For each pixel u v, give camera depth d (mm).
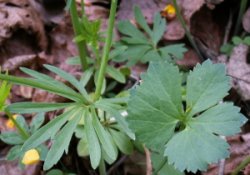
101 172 196
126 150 188
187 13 278
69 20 285
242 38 271
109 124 195
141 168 217
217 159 134
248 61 255
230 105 143
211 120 143
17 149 187
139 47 248
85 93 176
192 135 141
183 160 136
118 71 228
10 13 272
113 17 183
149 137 146
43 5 295
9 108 158
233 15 285
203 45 273
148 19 291
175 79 149
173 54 245
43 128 158
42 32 280
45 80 171
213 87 147
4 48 270
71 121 163
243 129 225
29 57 269
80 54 232
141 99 147
